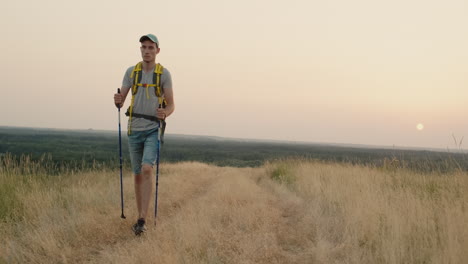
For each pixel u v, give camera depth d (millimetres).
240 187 8406
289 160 16578
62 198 6000
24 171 7527
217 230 4375
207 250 3664
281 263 3484
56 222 4547
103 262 3350
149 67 4797
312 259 3596
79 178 8625
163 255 3307
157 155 4703
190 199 7246
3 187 6004
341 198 6434
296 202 6961
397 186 7832
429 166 8844
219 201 6527
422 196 6457
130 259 3238
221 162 51781
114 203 6004
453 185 7086
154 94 4727
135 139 4766
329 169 11625
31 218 4809
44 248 3578
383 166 10617
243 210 5480
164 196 7066
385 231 4219
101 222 4602
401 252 3447
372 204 5289
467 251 3311
